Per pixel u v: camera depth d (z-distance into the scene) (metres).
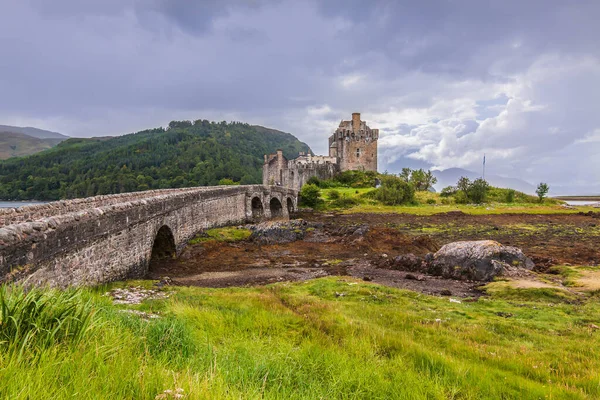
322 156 132.25
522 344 11.57
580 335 12.84
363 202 88.56
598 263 28.97
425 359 8.52
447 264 24.70
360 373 6.71
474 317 14.90
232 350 7.36
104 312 7.13
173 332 6.60
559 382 8.02
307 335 10.19
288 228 40.94
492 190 103.38
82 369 3.96
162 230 27.27
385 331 11.23
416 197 97.44
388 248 35.41
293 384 6.08
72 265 12.77
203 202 37.78
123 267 18.34
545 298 18.39
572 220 63.66
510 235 47.09
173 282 21.61
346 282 20.80
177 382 4.22
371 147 122.38
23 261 9.36
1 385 3.29
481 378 7.51
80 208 21.62
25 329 4.56
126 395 3.82
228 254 32.03
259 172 196.75
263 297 15.88
